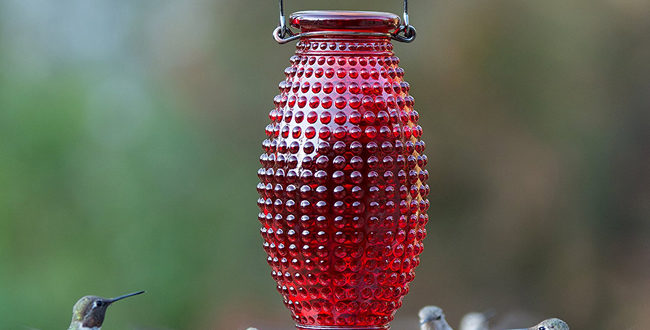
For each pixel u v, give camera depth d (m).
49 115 11.09
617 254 10.85
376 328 3.53
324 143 3.37
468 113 10.92
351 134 3.37
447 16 10.85
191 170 11.23
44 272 10.77
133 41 11.41
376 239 3.40
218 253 11.23
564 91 10.74
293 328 10.87
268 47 11.30
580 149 10.81
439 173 11.12
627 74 10.63
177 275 11.02
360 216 3.36
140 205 11.06
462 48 10.81
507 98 10.84
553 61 10.72
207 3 11.40
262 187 3.52
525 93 10.79
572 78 10.71
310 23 3.48
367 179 3.37
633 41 10.61
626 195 10.77
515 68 10.77
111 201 11.03
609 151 10.77
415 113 3.59
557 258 10.98
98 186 11.05
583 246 10.93
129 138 11.21
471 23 10.81
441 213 11.22
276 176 3.45
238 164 11.34
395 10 10.88
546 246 10.99
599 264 10.90
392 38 3.60
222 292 11.14
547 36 10.70
